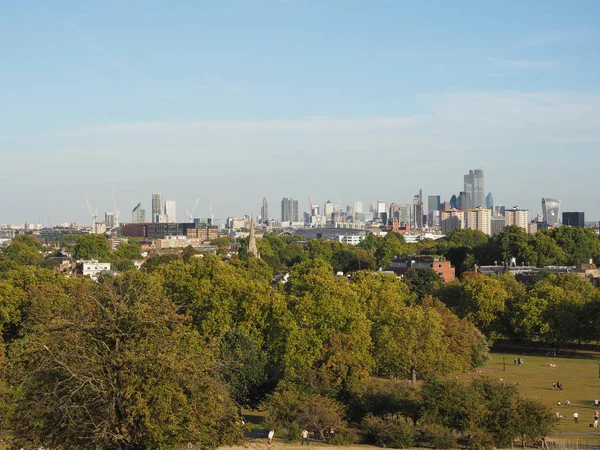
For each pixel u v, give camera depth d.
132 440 61.94
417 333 139.50
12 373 67.12
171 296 145.38
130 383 60.22
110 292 68.25
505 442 96.31
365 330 132.25
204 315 131.62
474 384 102.19
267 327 128.88
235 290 134.38
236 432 72.81
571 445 99.38
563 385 150.62
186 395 64.81
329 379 108.38
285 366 118.75
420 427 101.75
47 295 147.25
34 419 62.47
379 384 109.00
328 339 123.06
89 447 60.56
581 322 197.88
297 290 147.25
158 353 61.91
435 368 137.12
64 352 61.47
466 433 99.50
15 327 154.25
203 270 176.50
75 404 59.91
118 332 63.62
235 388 101.69
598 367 174.75
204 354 71.06
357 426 103.12
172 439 62.47
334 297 130.00
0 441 72.88
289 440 98.25
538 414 97.38
